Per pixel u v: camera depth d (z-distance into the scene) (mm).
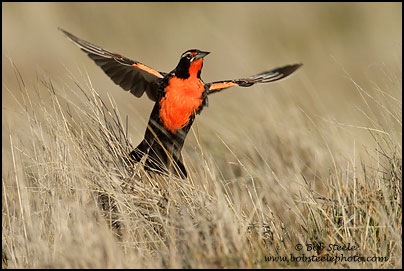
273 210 9680
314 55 26609
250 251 8492
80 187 9422
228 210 8766
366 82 20703
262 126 13492
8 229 9398
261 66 22312
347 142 12008
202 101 10867
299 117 13797
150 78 11180
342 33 29625
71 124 10531
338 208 9109
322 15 30688
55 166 9719
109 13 30078
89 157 10016
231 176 12031
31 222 8875
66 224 8648
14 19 26547
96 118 10477
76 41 10875
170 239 8641
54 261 8164
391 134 9977
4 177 10844
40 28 26062
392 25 29031
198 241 8461
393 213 8734
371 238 8633
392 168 9461
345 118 15273
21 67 22859
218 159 12664
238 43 26391
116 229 9531
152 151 10852
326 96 18844
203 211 9023
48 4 28672
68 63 22234
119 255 8125
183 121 10789
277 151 12734
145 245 8742
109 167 10172
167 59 27500
